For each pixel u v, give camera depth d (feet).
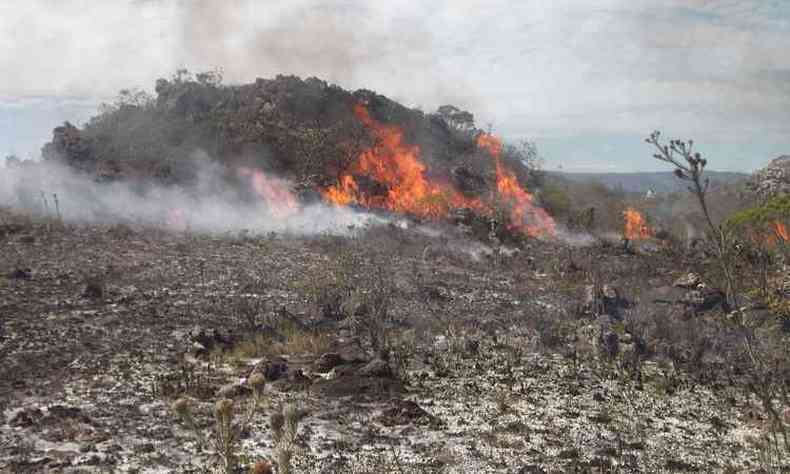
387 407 66.64
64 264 155.12
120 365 79.92
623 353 92.73
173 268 154.81
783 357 72.13
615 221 285.43
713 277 123.95
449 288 143.23
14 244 178.19
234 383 72.90
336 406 66.69
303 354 89.51
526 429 60.70
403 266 167.63
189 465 47.98
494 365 86.89
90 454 50.26
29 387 69.77
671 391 77.10
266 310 114.01
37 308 110.52
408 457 51.93
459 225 247.50
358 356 84.89
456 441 56.75
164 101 345.92
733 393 76.33
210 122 324.60
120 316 107.55
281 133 316.81
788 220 137.39
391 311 115.65
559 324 110.22
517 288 148.46
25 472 46.14
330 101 355.36
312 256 179.42
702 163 23.35
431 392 73.31
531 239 252.83
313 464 48.80
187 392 68.54
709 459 54.13
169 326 101.76
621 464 52.19
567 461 52.44
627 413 67.82
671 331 103.24
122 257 167.53
